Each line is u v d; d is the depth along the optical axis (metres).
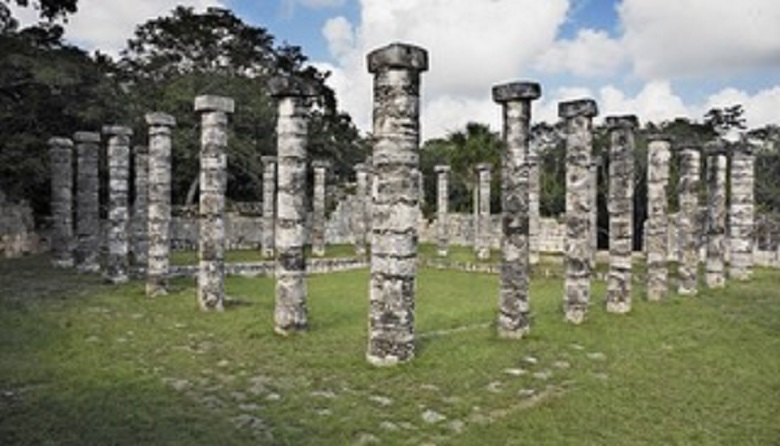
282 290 14.09
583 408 9.27
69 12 26.59
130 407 8.82
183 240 38.56
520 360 11.90
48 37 31.25
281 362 11.58
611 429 8.49
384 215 11.68
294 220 14.27
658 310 17.58
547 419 8.77
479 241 35.25
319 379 10.53
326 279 25.27
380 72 12.05
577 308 15.74
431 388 10.12
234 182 47.28
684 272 21.22
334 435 8.00
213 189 16.98
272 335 13.81
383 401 9.45
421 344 12.91
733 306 18.61
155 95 41.50
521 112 14.35
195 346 12.72
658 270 19.67
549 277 26.47
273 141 46.19
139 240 27.64
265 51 49.97
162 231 19.20
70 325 14.18
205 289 16.77
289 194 14.36
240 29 47.81
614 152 17.61
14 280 21.95
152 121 19.20
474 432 8.26
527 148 14.33
